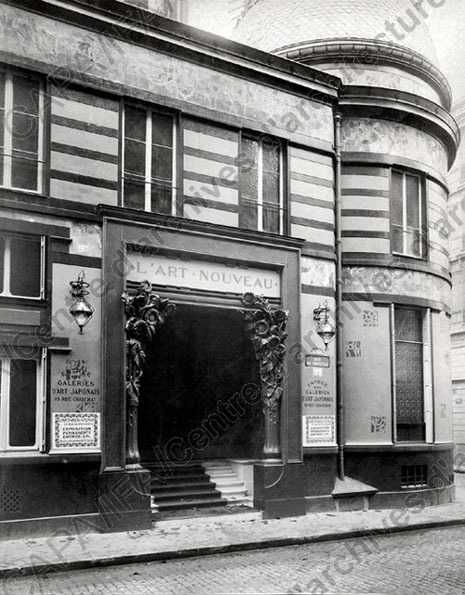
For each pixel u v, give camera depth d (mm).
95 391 13531
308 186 17016
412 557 12164
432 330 18562
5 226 12953
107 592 9844
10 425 12914
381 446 17156
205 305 15117
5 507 12500
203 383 17984
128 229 14203
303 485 15734
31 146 13641
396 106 18188
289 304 16203
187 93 15406
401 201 18641
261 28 20688
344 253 17672
